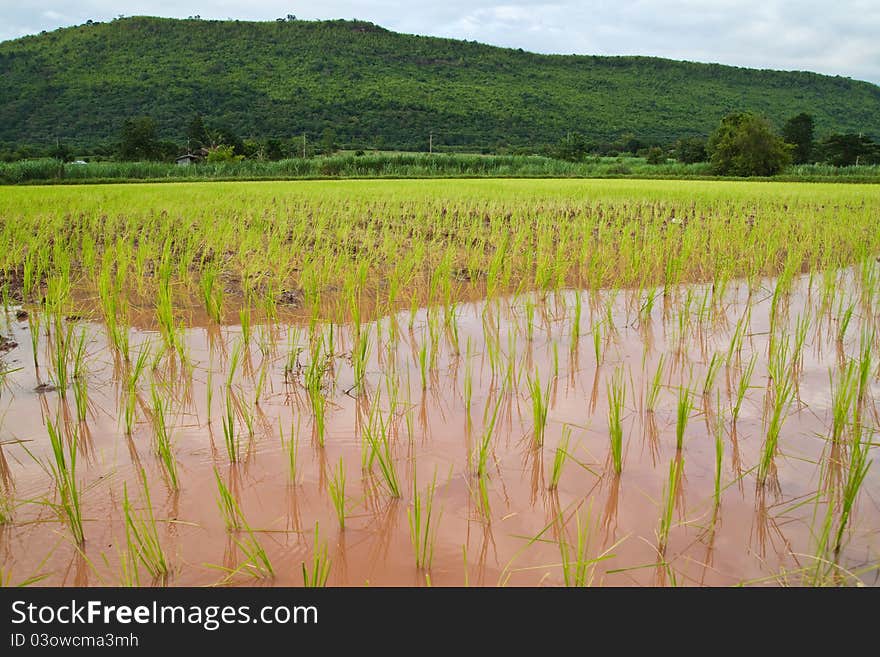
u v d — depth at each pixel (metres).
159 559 2.81
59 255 8.63
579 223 12.76
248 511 3.26
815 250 9.73
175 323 6.61
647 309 6.81
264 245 10.27
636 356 5.72
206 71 137.00
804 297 7.86
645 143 116.44
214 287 7.40
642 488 3.49
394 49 156.25
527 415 4.45
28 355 5.57
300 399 4.70
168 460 3.41
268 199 16.92
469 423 4.15
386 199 17.20
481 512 3.21
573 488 3.49
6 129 110.94
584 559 2.89
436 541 3.03
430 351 5.71
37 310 6.22
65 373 4.78
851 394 3.96
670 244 10.09
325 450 3.91
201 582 2.73
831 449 3.92
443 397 4.77
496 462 3.77
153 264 8.96
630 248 9.66
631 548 2.98
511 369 4.85
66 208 14.30
